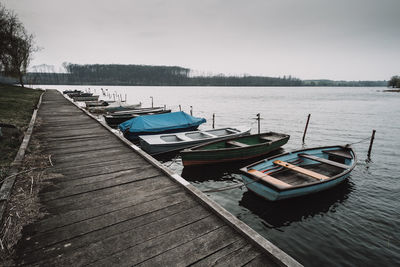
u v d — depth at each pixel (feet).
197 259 9.70
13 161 19.80
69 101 85.10
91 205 13.74
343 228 22.11
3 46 110.52
